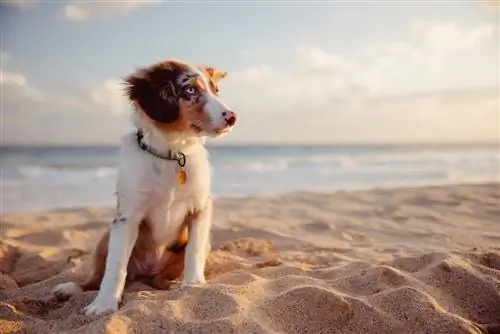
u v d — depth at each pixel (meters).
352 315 0.83
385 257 1.34
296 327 0.81
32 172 4.93
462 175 4.60
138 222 1.04
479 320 0.86
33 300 1.02
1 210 2.67
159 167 1.02
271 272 1.11
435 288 0.93
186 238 1.15
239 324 0.78
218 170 5.38
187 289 0.93
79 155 8.74
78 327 0.84
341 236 1.69
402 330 0.80
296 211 2.23
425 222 1.87
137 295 0.96
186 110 1.01
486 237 1.60
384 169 5.43
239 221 1.97
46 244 1.61
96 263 1.12
